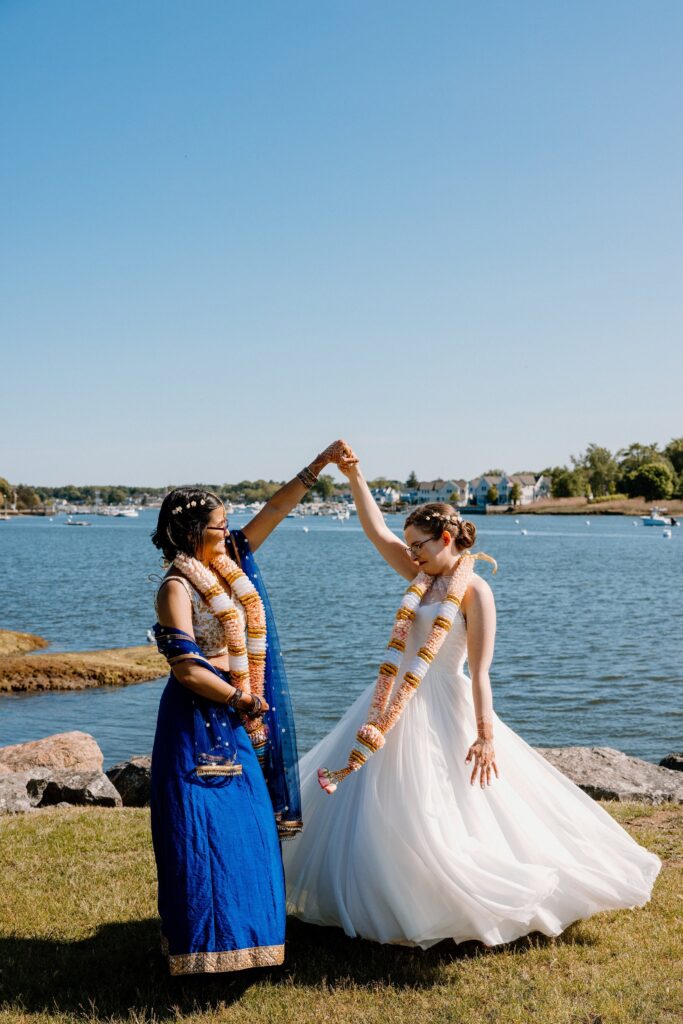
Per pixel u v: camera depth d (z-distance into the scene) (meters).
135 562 79.25
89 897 4.95
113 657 25.27
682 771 8.64
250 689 3.92
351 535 141.62
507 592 47.81
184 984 3.83
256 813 3.75
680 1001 3.57
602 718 17.70
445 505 4.39
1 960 4.15
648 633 31.12
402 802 3.96
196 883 3.57
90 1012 3.64
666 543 105.38
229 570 3.96
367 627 33.34
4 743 16.75
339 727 4.54
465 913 3.85
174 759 3.69
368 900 3.95
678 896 4.72
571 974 3.84
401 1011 3.55
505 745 4.34
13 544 115.56
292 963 4.02
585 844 4.25
